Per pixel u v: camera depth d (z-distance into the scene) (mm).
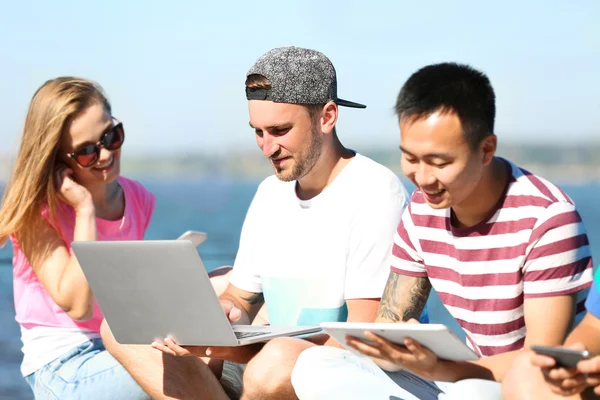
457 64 3955
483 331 4230
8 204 5578
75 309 5371
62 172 5652
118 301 4488
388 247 4984
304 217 5199
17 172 5586
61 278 5434
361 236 4992
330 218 5098
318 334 4754
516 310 4137
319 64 5016
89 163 5688
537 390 3516
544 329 3924
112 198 6055
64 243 5660
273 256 5285
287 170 5035
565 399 3518
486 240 4141
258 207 5477
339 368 4152
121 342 4648
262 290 5500
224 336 4316
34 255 5547
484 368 3891
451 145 3812
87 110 5660
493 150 3955
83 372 5344
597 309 3707
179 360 4902
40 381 5484
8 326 10688
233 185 75188
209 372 4938
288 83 4914
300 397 4199
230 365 5059
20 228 5570
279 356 4312
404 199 5109
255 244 5449
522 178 4117
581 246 3990
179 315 4363
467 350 3553
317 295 5113
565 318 3941
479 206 4109
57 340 5527
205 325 4332
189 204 54031
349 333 3801
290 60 4945
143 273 4320
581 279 3967
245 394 4430
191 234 4926
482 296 4191
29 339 5613
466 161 3852
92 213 5625
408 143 3885
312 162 5055
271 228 5344
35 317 5598
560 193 4090
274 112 4941
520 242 4043
